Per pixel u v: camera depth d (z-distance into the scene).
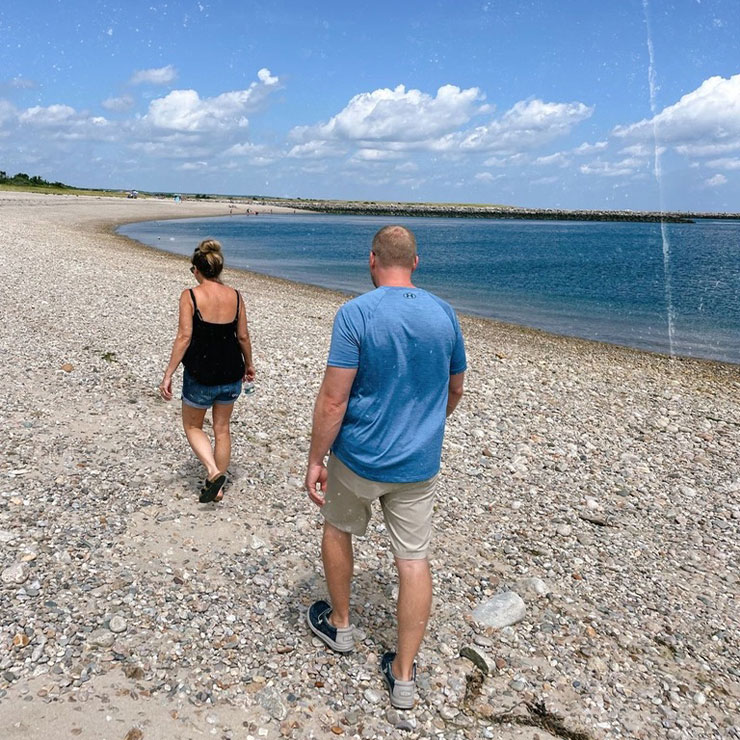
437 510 5.16
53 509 4.41
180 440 5.97
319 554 4.25
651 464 6.79
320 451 2.81
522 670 3.30
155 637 3.22
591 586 4.24
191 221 70.38
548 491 5.83
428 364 2.71
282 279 25.11
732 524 5.46
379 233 2.90
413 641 2.89
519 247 54.03
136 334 10.27
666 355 13.84
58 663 2.96
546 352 13.30
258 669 3.10
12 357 8.12
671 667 3.47
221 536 4.34
